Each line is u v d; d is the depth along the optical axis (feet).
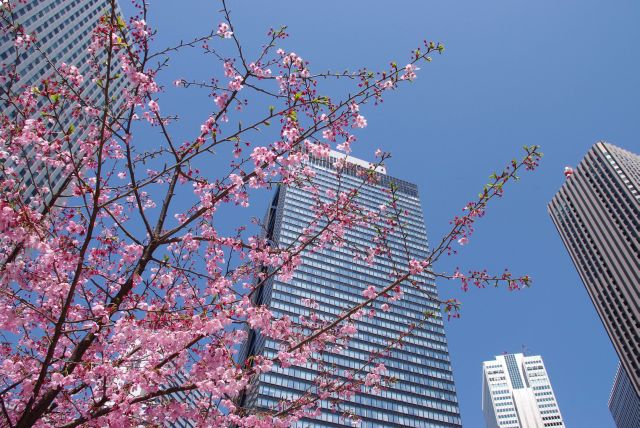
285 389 331.57
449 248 34.94
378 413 365.81
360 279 441.68
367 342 400.47
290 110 32.86
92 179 35.96
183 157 33.94
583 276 493.36
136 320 28.02
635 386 398.21
